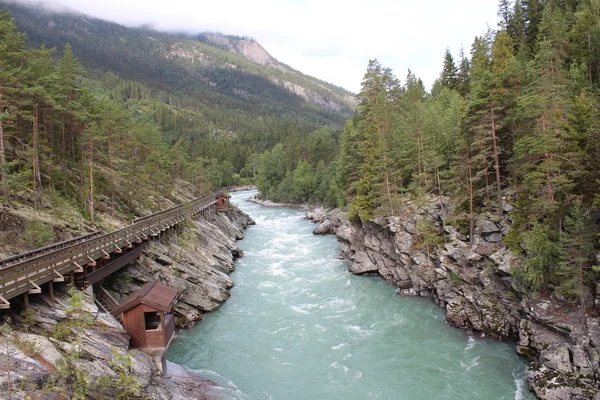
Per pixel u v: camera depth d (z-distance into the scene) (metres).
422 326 31.98
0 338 14.65
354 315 34.53
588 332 22.52
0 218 27.42
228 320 33.50
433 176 44.25
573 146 27.56
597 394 20.22
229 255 50.97
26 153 34.12
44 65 42.19
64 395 13.58
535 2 54.56
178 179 85.56
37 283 19.06
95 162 45.66
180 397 20.19
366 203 49.53
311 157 119.31
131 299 21.92
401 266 42.34
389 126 55.09
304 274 46.53
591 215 25.66
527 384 23.44
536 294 26.66
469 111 36.22
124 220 44.44
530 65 36.22
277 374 25.27
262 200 121.62
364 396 22.95
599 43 40.31
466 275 33.53
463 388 23.53
